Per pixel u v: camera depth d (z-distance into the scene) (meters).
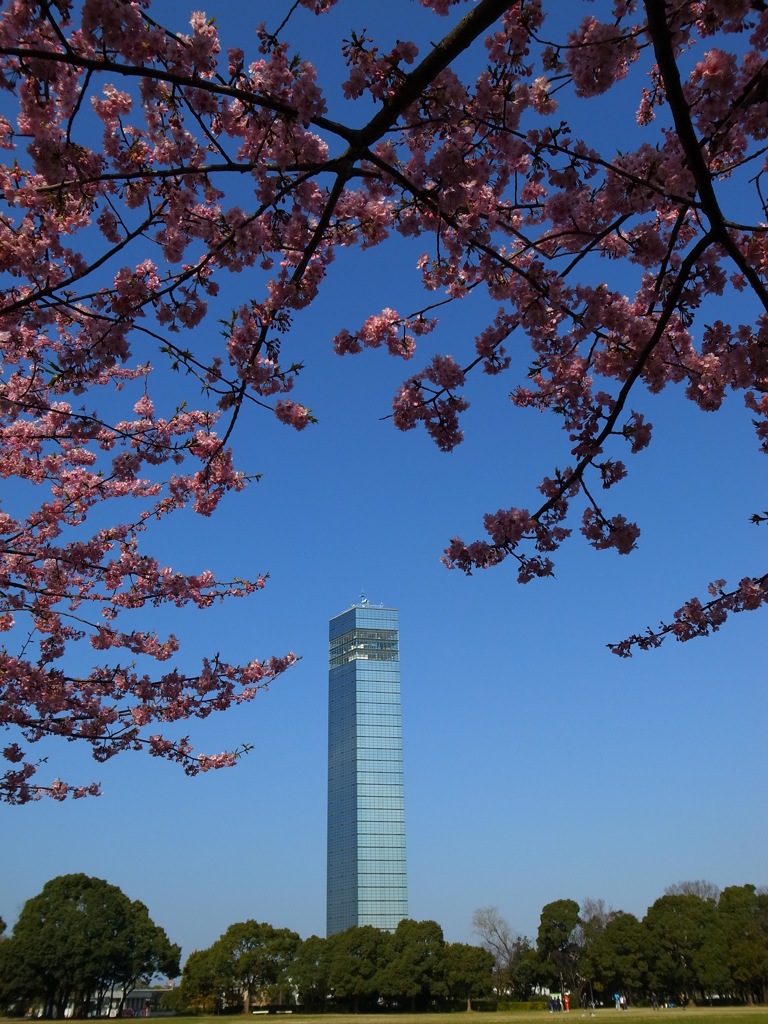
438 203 5.85
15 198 6.34
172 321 6.58
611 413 6.39
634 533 6.79
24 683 10.67
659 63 4.45
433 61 4.64
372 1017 66.19
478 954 73.75
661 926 69.19
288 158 5.60
